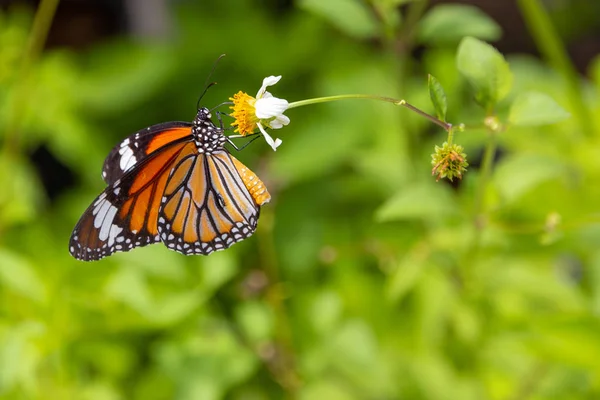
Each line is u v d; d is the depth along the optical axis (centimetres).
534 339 70
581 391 72
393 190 77
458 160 64
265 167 78
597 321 69
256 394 75
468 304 73
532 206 75
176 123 67
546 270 74
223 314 77
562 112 66
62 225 79
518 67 80
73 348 73
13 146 76
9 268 71
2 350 70
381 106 79
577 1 111
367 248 76
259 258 79
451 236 72
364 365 73
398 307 76
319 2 71
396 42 72
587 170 74
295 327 75
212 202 67
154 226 67
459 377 73
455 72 78
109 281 73
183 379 72
